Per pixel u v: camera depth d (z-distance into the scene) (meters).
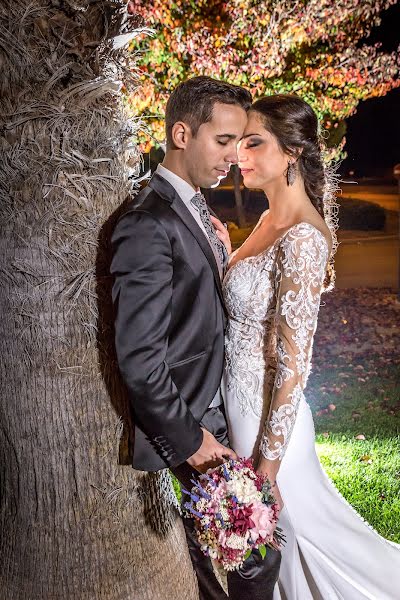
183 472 2.75
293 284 2.49
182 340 2.51
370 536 3.01
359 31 9.31
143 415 2.41
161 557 2.85
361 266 11.98
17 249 2.48
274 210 2.72
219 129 2.43
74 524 2.68
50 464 2.65
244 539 2.31
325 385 6.47
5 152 2.40
